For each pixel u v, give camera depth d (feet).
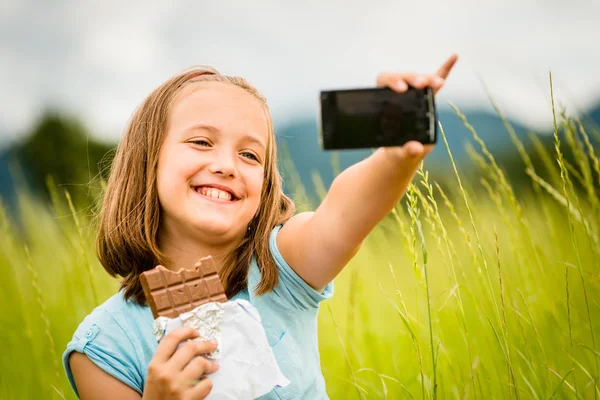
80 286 10.66
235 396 5.57
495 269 9.55
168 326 5.52
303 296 6.75
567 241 9.60
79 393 6.51
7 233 12.11
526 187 11.13
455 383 8.39
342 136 5.02
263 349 5.74
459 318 8.59
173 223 6.77
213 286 5.78
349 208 6.19
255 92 7.20
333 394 9.75
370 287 11.14
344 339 10.09
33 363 10.58
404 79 5.06
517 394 7.12
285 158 10.41
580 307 9.62
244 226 6.66
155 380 5.39
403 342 10.02
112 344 6.40
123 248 7.03
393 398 8.87
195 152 6.50
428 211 7.34
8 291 11.36
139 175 7.00
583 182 8.34
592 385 8.18
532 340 8.78
